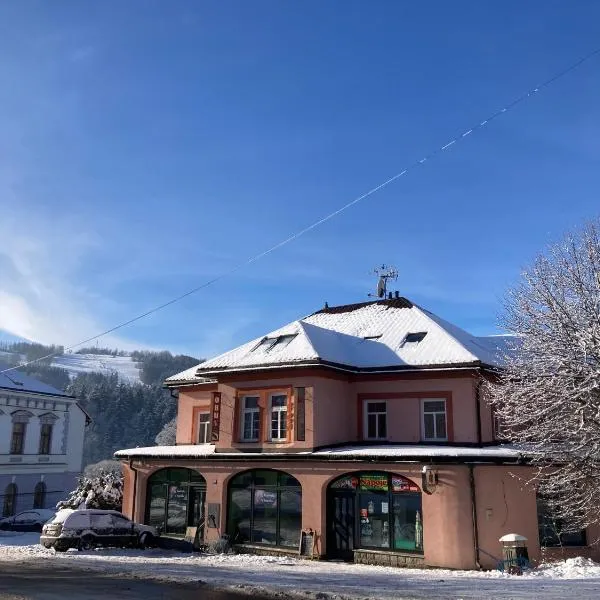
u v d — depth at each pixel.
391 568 19.16
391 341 25.36
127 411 102.75
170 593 12.93
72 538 22.59
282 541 22.41
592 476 18.84
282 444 22.72
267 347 24.81
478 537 18.97
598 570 16.94
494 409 23.09
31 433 41.81
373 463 20.70
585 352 18.83
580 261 20.77
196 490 25.31
